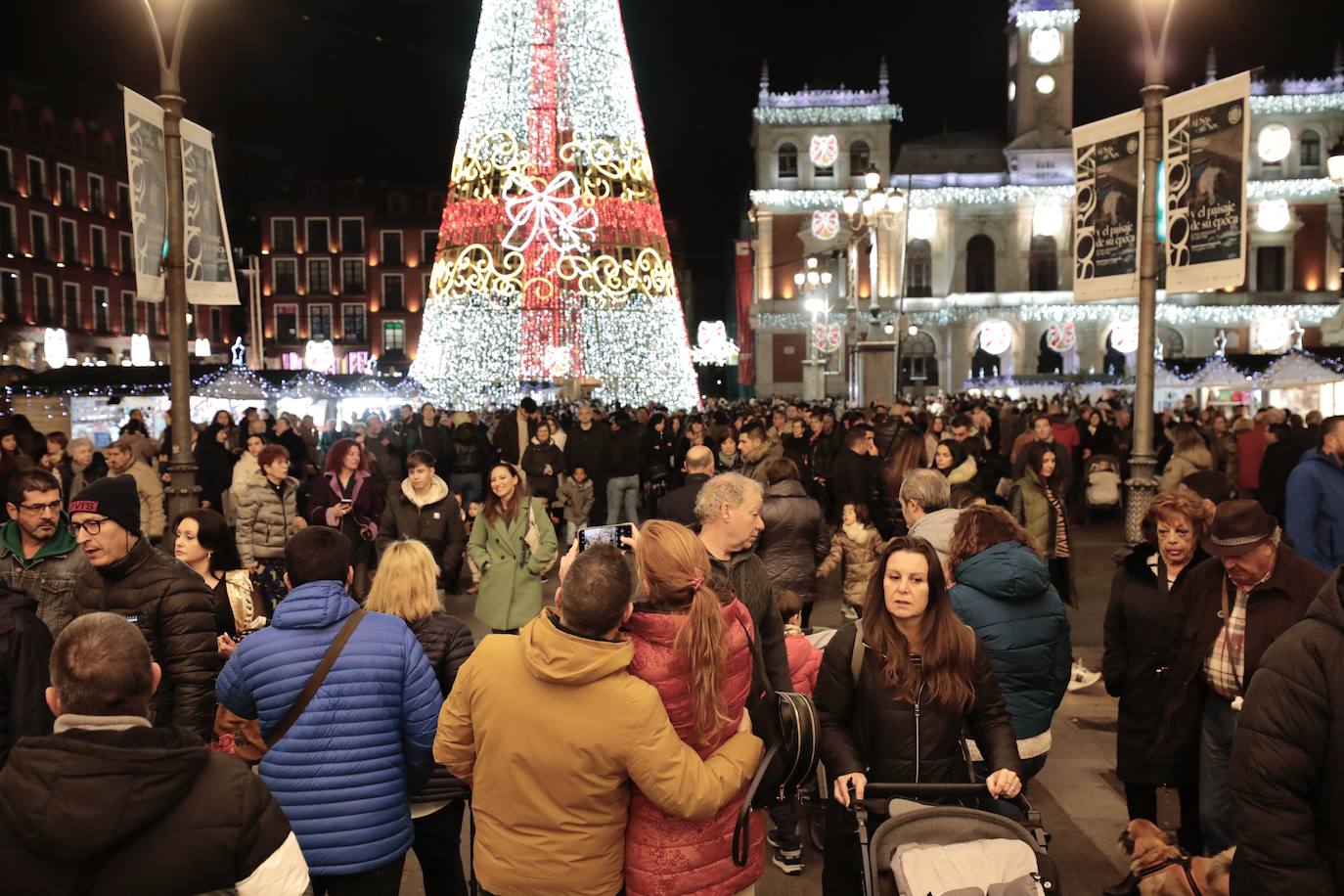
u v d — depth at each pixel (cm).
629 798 288
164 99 819
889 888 288
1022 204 5994
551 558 716
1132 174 887
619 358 3269
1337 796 260
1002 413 1764
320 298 6906
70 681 230
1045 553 802
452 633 415
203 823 223
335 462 871
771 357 5978
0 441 1146
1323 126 5834
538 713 274
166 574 413
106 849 213
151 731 227
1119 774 464
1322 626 266
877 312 2545
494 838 282
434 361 3203
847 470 1056
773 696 316
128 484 411
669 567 292
